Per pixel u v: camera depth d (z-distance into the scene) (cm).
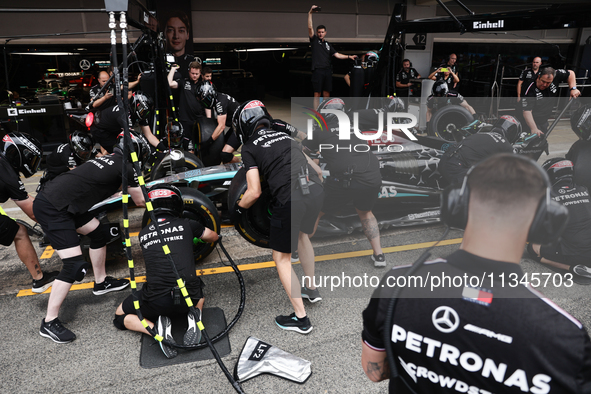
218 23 879
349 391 200
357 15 948
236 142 467
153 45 434
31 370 221
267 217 285
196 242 318
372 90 472
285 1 902
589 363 65
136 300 227
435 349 74
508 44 761
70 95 739
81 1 775
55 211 245
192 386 207
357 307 262
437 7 950
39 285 299
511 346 67
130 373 217
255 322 256
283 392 200
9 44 771
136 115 421
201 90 435
